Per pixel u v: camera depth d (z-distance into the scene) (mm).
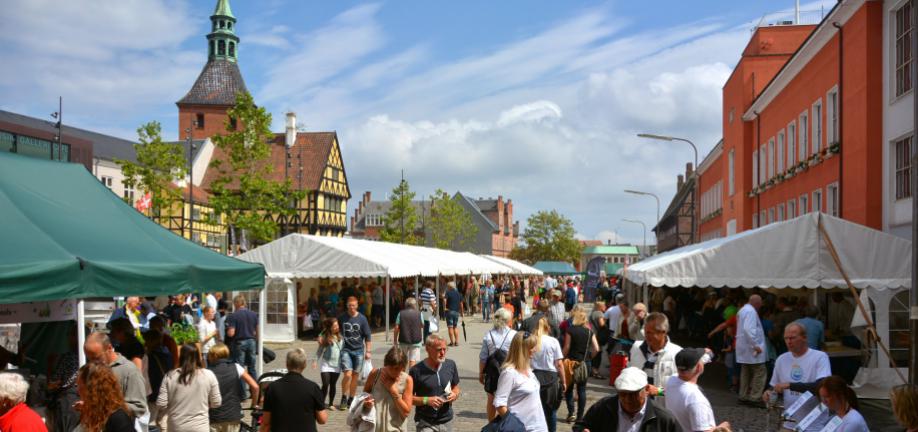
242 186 36375
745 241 14195
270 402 6797
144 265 8805
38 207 9016
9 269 7219
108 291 8234
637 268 17422
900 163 16797
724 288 25391
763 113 31078
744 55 33406
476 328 32125
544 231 103562
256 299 25359
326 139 62469
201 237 54344
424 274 29859
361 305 28734
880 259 13766
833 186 21109
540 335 9062
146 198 38875
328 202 62062
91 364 5941
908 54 16312
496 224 133000
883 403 12992
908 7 16359
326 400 13258
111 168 53062
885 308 13586
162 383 7281
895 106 16750
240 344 13859
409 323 14586
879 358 13391
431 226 84875
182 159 38469
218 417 7867
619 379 4977
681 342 24438
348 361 12320
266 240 37594
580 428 5234
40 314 8734
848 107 18969
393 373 7527
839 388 5633
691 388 5430
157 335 8664
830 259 13906
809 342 12055
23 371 9172
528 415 7031
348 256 24688
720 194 44438
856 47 18328
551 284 46625
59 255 7848
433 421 7812
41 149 32594
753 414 11961
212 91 71562
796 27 33312
